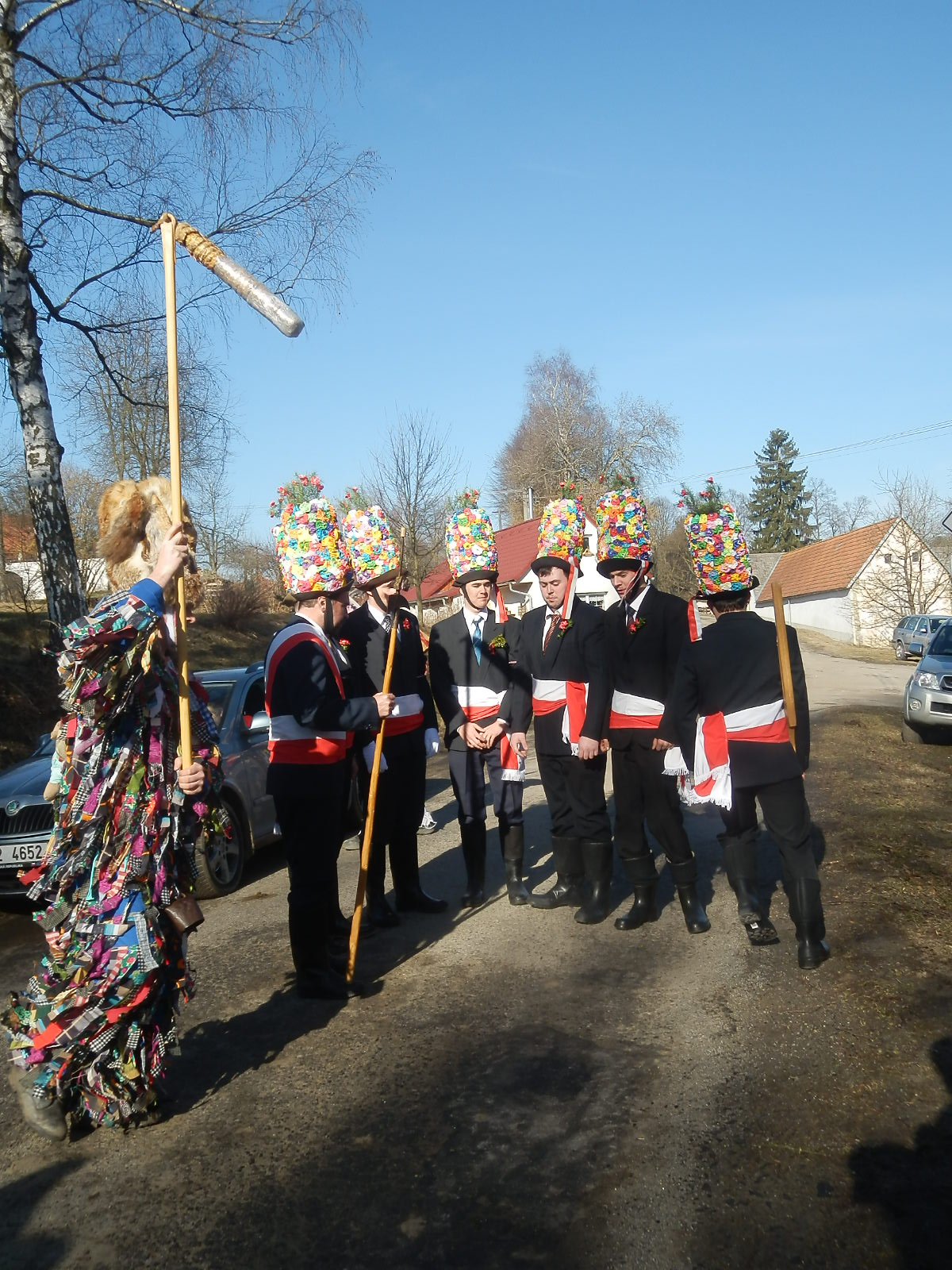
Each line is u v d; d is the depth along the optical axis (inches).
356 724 174.6
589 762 215.5
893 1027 155.3
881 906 211.0
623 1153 125.3
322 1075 151.1
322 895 179.8
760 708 181.6
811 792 331.9
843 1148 124.3
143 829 132.0
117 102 446.9
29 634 589.6
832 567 1951.3
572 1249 108.0
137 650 126.5
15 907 282.0
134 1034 133.3
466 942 207.6
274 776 179.0
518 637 231.0
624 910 223.9
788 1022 159.8
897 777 361.4
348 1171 125.0
